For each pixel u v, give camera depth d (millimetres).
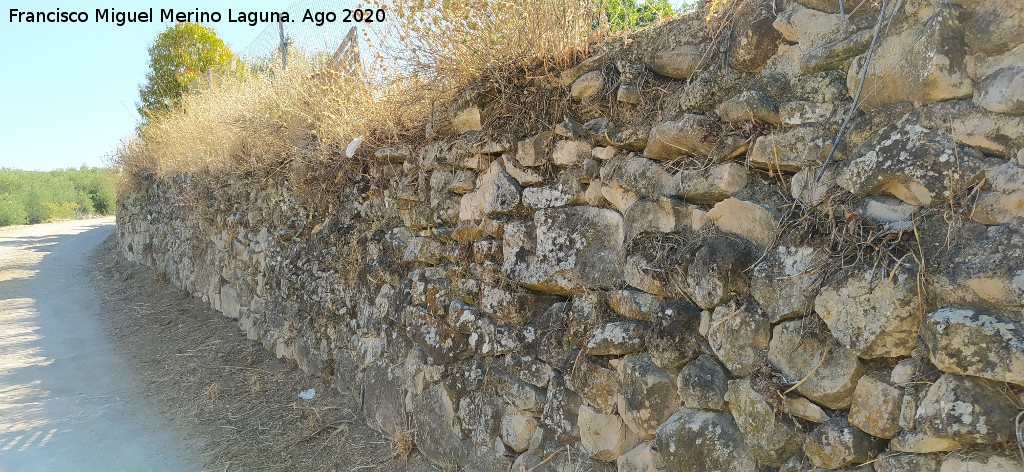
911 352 1650
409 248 3793
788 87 2008
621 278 2506
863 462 1736
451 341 3395
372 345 4211
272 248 5879
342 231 4609
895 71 1715
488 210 3141
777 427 1900
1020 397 1464
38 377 5676
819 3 1906
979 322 1475
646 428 2320
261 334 6027
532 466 2846
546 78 2838
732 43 2143
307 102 5359
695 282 2141
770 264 1957
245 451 4016
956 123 1609
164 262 9844
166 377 5492
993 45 1561
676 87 2344
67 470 3834
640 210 2422
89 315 8164
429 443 3543
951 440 1537
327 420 4297
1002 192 1513
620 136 2479
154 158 10750
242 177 6559
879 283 1663
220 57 12797
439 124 3475
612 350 2453
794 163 1956
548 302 2963
